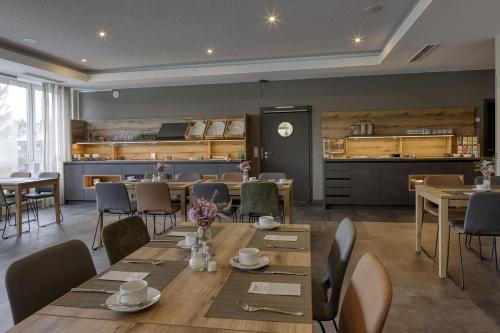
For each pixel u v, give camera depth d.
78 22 4.61
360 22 4.72
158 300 1.22
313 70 6.60
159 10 4.27
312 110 7.43
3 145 6.87
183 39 5.36
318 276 3.31
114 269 1.56
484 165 3.63
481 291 2.93
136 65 6.87
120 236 2.04
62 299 1.26
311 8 4.26
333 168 6.73
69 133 7.86
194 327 1.05
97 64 6.75
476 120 6.84
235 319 1.10
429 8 3.73
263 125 7.64
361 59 6.29
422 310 2.61
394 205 6.59
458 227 3.15
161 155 8.12
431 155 7.09
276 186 3.96
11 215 6.41
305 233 2.13
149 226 5.58
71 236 4.94
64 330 1.04
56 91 7.62
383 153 7.24
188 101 7.91
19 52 5.75
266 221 2.24
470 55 5.69
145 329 1.04
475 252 3.91
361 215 6.14
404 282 3.13
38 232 5.17
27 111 7.35
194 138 7.57
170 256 1.73
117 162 7.57
